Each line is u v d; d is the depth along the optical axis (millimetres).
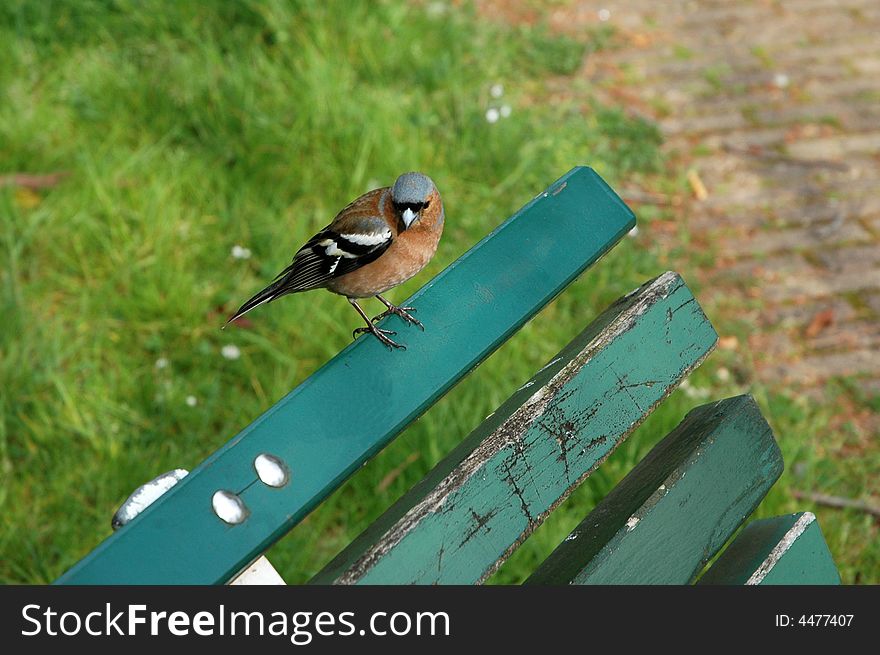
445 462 2193
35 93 7734
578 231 2631
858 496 5898
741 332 6996
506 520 2105
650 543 2191
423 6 9625
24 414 5598
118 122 7484
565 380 2248
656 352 2387
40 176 7078
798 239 7809
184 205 7016
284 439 2061
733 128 8875
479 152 7629
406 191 3826
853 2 10586
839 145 8727
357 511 5289
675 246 7672
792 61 9711
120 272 6410
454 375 2311
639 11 10359
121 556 1846
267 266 6539
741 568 2305
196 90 7688
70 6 8453
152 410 5691
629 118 8828
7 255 6496
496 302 2445
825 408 6500
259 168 7223
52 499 5152
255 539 1939
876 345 6977
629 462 5504
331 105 7582
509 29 9727
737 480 2330
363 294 4098
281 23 8453
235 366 5977
